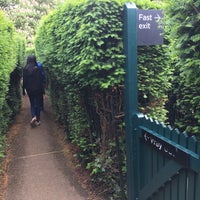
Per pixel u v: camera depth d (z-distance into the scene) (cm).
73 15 375
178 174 245
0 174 448
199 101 301
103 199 371
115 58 320
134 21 304
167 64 349
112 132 356
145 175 302
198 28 215
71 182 422
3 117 568
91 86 343
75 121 462
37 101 727
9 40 558
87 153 434
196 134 327
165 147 254
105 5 316
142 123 300
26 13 2216
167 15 231
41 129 704
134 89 309
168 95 406
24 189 410
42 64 805
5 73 436
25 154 541
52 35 543
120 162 340
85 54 324
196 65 221
